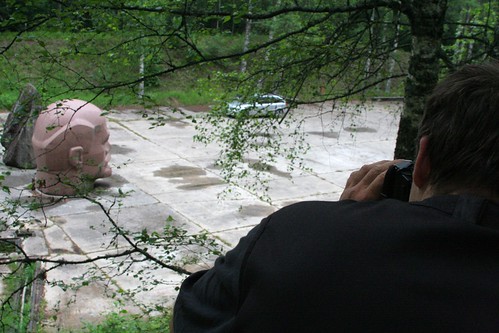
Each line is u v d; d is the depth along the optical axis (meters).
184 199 13.39
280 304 0.88
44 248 9.90
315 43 5.62
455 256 0.86
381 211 0.94
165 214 12.33
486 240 0.85
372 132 22.64
